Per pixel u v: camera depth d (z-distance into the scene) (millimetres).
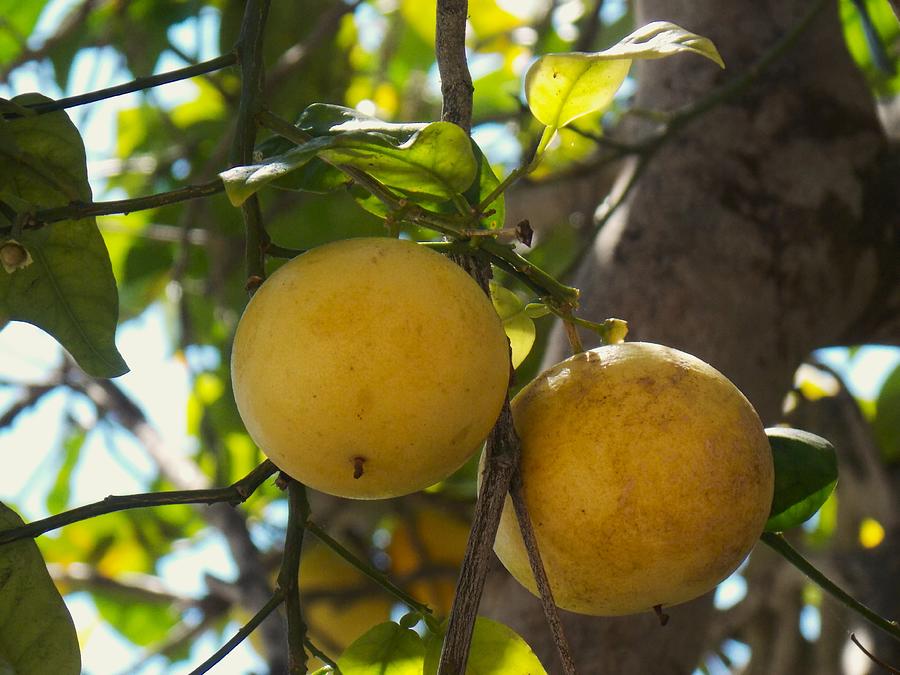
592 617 807
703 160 905
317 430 525
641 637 807
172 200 602
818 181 909
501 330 550
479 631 610
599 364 569
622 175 1003
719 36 964
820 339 910
